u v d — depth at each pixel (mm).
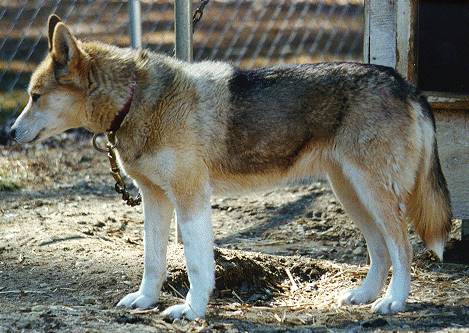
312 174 9352
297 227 12570
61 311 8398
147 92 8797
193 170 8734
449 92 11562
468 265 10938
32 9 19562
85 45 9148
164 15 19938
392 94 8992
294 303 9672
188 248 8688
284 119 9055
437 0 11758
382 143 8898
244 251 10984
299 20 20453
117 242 11016
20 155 15336
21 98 17250
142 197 9094
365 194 8984
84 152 15656
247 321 8664
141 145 8773
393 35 10688
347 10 20359
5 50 18625
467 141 10688
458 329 8141
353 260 11297
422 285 10008
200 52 19547
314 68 9195
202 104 8852
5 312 8359
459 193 10789
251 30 20250
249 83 9094
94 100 8922
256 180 9289
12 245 10422
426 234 9453
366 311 9023
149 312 8648
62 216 12109
